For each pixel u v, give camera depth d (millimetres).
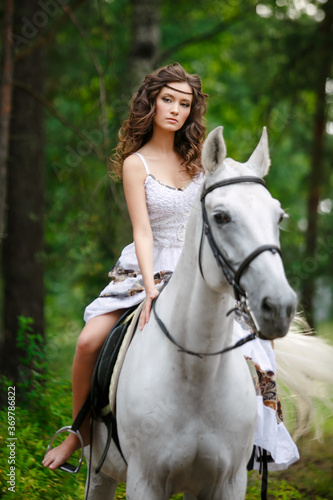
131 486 5941
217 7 23297
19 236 18172
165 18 24172
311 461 12938
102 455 6715
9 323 17906
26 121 18250
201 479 5969
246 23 22297
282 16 21156
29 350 12695
